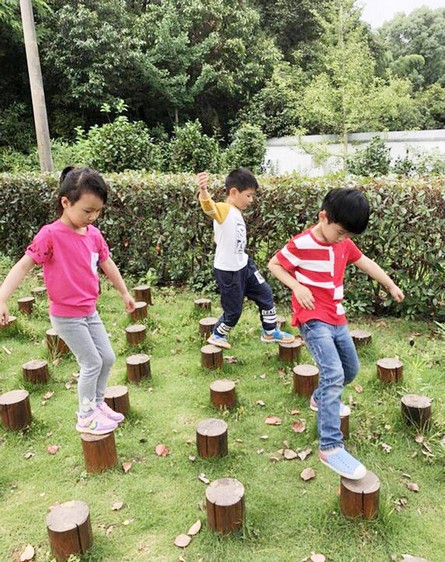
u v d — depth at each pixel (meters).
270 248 5.35
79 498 2.56
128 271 6.41
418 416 2.94
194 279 5.90
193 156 13.52
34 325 4.82
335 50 17.34
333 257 2.51
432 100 23.41
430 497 2.47
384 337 4.44
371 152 12.95
